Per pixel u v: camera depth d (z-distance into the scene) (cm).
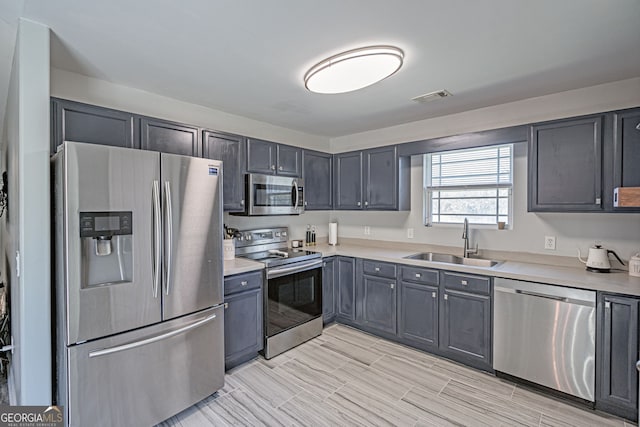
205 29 166
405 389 238
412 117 332
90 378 169
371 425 199
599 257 245
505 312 246
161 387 196
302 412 212
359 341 323
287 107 298
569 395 222
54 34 172
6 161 272
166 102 271
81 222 166
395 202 356
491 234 315
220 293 232
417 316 300
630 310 197
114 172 176
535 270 252
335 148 435
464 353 271
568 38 176
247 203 308
